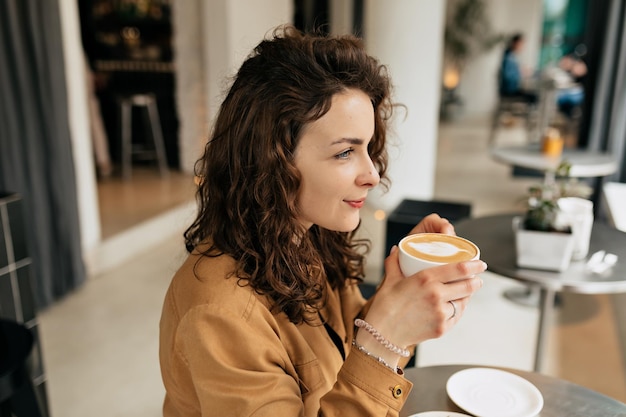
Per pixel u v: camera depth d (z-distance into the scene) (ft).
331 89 2.45
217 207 2.73
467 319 10.21
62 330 9.71
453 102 38.65
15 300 6.24
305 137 2.52
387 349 2.45
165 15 21.81
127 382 8.18
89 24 21.47
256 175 2.56
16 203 6.20
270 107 2.49
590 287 5.05
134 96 19.76
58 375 8.33
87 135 12.30
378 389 2.44
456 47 38.88
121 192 17.99
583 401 3.61
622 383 8.33
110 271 12.35
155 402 7.71
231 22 15.16
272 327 2.67
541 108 27.40
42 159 10.20
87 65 19.11
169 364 2.69
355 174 2.58
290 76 2.48
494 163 24.23
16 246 6.26
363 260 3.73
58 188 10.53
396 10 13.62
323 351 3.05
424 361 8.80
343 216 2.66
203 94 19.74
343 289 3.68
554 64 43.75
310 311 2.96
